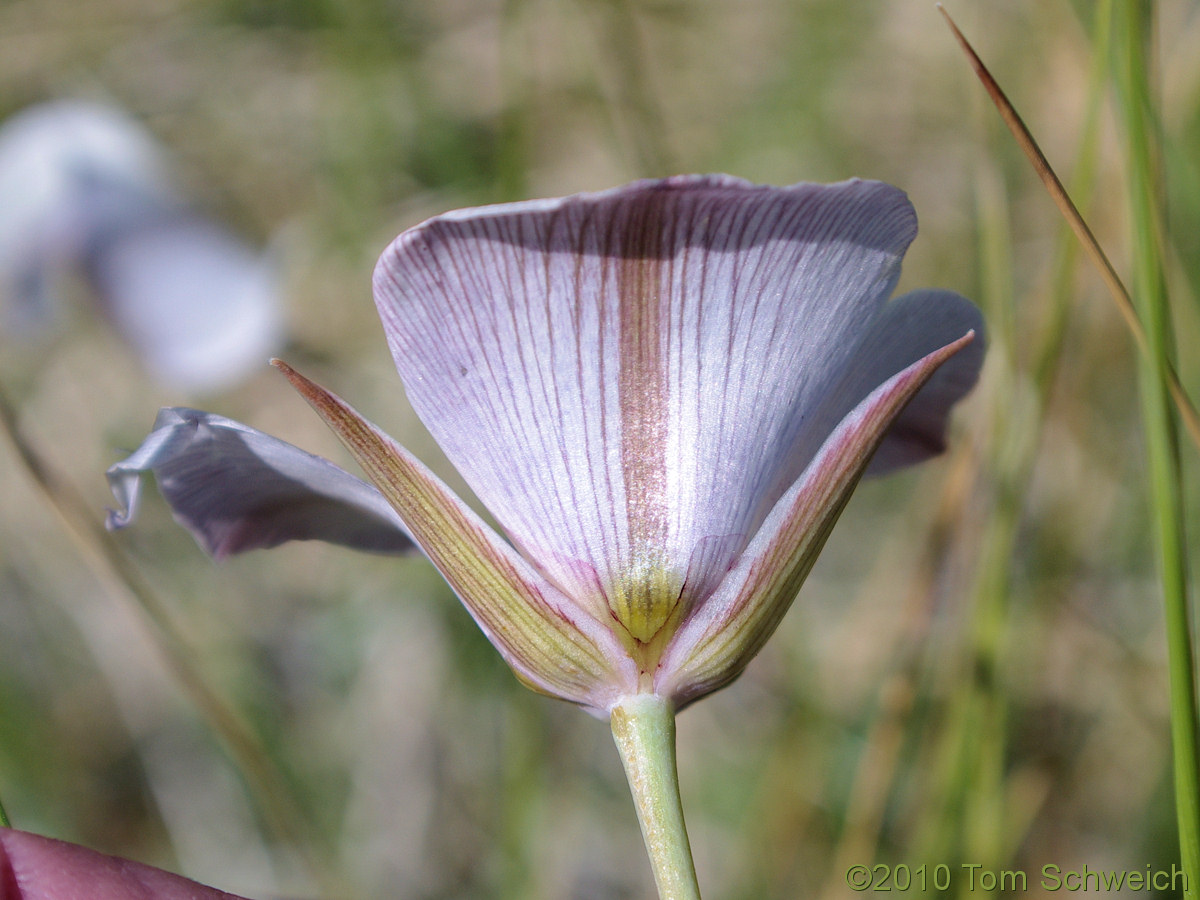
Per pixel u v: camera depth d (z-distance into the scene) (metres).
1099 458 0.29
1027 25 0.36
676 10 0.42
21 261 0.28
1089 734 0.27
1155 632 0.28
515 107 0.30
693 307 0.14
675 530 0.15
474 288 0.14
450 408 0.14
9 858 0.13
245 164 0.43
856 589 0.33
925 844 0.21
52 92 0.44
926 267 0.38
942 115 0.39
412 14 0.42
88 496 0.36
